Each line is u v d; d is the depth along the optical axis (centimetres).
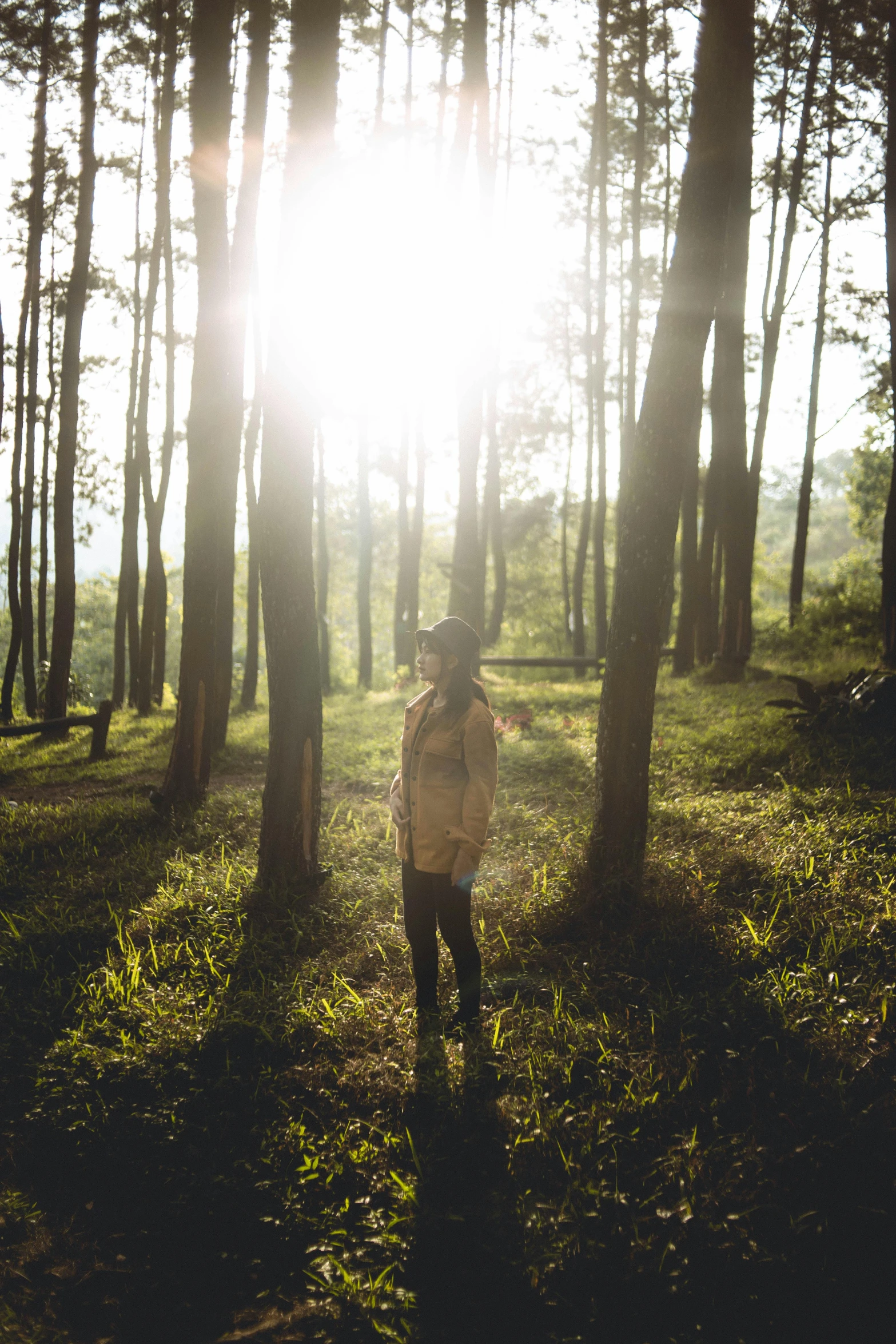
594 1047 355
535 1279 265
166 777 784
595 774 502
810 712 830
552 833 596
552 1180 299
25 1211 321
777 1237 270
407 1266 279
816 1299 254
